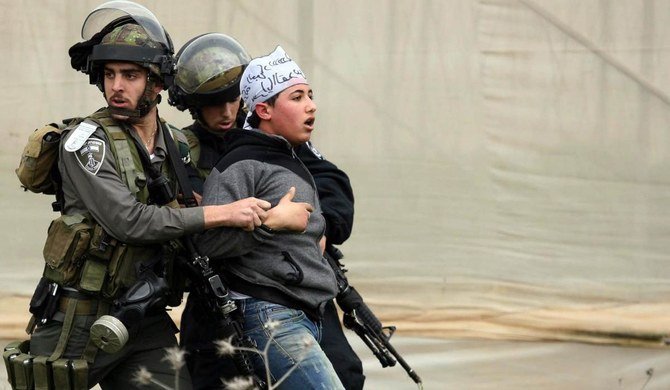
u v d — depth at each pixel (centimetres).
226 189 1292
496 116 2238
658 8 2225
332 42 2258
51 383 1271
